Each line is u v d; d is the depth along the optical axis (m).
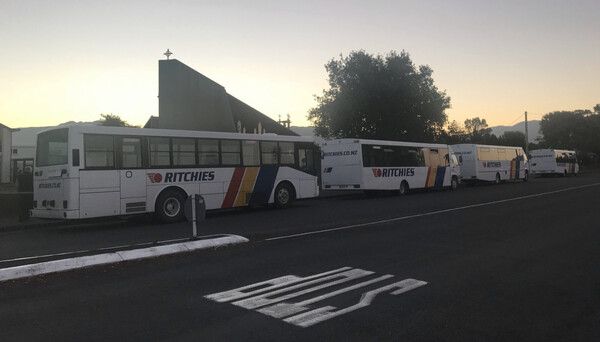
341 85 33.69
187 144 14.16
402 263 7.00
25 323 4.52
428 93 33.78
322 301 5.09
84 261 7.09
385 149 22.88
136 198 12.88
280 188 16.95
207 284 5.94
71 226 14.02
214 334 4.13
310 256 7.66
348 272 6.45
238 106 38.41
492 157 32.59
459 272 6.39
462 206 16.00
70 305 5.11
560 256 7.37
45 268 6.71
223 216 15.00
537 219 11.96
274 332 4.16
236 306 4.96
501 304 4.95
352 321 4.44
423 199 20.00
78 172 11.86
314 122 36.16
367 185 21.64
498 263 6.92
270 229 11.15
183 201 13.91
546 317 4.53
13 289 5.84
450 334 4.10
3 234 12.38
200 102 24.83
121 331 4.24
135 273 6.63
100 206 12.20
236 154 15.53
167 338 4.05
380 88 31.89
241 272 6.58
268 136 16.69
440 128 36.00
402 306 4.89
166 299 5.28
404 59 33.09
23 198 14.48
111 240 10.20
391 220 12.43
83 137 12.03
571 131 80.06
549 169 44.59
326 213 14.93
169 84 24.38
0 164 31.25
